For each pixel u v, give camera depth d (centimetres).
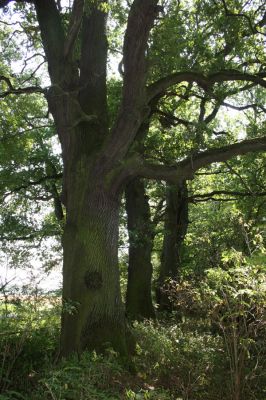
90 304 965
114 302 991
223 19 1273
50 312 927
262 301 698
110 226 1021
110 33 1488
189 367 822
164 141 1514
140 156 1008
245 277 719
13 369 779
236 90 1280
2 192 1802
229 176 2098
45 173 1873
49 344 943
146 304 1591
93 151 1052
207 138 1334
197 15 1306
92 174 1018
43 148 1841
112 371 757
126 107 956
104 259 998
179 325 1076
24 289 843
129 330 1010
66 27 1312
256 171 1859
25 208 1895
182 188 2034
